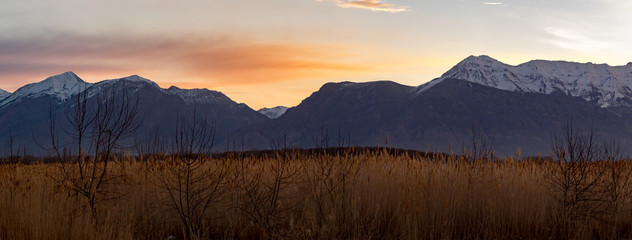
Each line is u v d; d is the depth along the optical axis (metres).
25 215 6.98
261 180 9.25
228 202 8.98
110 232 7.04
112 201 8.98
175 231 8.67
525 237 8.54
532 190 9.61
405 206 8.39
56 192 8.49
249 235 8.45
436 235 8.30
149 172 9.51
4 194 8.02
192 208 8.49
